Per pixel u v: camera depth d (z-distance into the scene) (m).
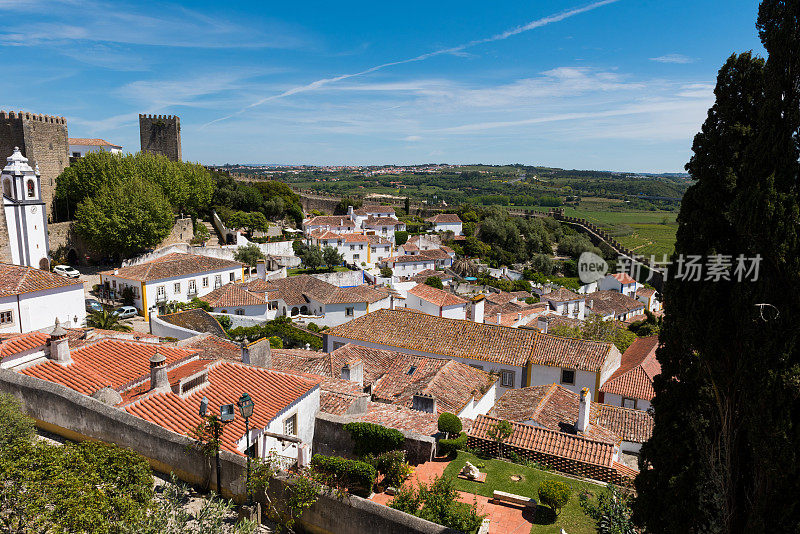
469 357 33.97
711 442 10.98
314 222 106.69
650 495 11.87
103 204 68.44
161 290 57.50
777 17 10.07
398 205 156.50
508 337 35.47
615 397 33.47
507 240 119.44
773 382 9.34
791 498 9.47
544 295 67.12
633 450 26.86
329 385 24.03
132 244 68.19
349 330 37.75
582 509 16.14
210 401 17.25
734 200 9.84
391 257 101.12
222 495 13.70
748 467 10.74
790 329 9.27
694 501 10.98
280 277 76.69
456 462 19.55
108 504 9.71
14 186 55.75
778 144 9.58
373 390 28.80
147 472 11.82
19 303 37.19
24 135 74.94
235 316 52.72
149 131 117.06
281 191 121.44
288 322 54.59
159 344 21.91
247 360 25.48
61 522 8.82
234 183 113.00
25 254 56.62
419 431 21.05
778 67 9.86
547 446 21.62
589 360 33.00
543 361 33.09
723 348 10.26
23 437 12.07
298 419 18.80
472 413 27.19
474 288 82.88
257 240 91.38
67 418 15.25
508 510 16.06
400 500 14.26
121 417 14.70
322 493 12.77
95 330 25.20
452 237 120.38
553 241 111.56
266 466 13.16
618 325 54.47
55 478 9.75
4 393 14.34
